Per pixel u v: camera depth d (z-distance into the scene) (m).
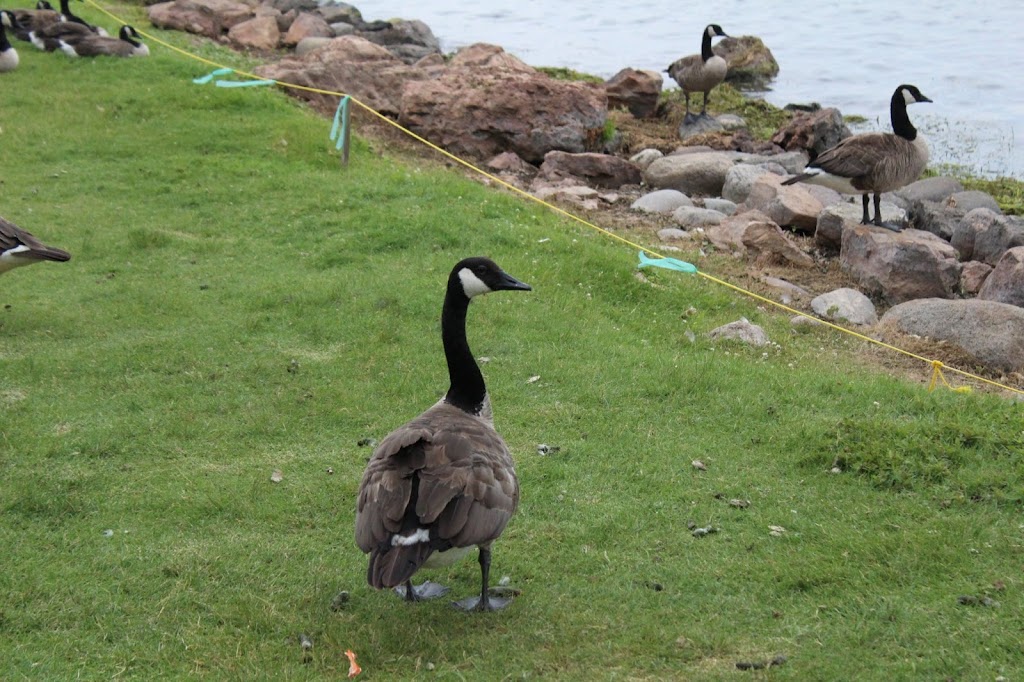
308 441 8.11
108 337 9.85
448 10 40.44
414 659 5.56
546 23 37.56
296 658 5.59
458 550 5.38
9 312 10.28
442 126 18.58
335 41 21.11
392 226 12.62
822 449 7.93
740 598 6.13
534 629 5.82
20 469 7.48
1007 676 5.39
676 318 11.33
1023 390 10.84
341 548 6.69
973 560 6.49
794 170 18.70
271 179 14.52
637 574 6.40
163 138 16.03
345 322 10.18
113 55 20.31
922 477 7.51
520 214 13.93
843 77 28.73
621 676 5.41
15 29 21.44
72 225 12.73
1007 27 35.03
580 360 9.64
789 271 14.23
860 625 5.83
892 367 11.02
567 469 7.68
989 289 13.07
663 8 40.47
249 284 11.09
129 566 6.41
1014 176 19.92
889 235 13.66
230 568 6.40
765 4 40.88
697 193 17.89
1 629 5.77
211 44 24.12
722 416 8.63
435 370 9.33
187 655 5.60
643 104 23.31
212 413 8.50
